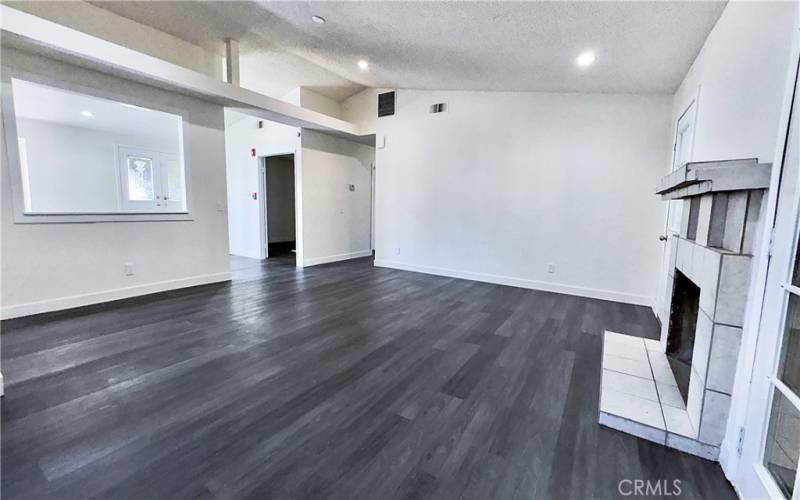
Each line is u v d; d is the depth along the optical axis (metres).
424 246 5.82
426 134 5.61
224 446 1.66
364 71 4.95
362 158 7.38
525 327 3.37
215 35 4.12
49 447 1.62
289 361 2.57
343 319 3.51
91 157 6.56
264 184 7.03
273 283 4.97
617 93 4.21
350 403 2.05
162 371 2.37
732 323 1.51
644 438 1.76
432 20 3.02
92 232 3.74
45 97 4.67
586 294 4.56
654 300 4.00
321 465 1.55
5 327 3.07
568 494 1.42
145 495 1.37
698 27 2.51
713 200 1.68
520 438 1.76
